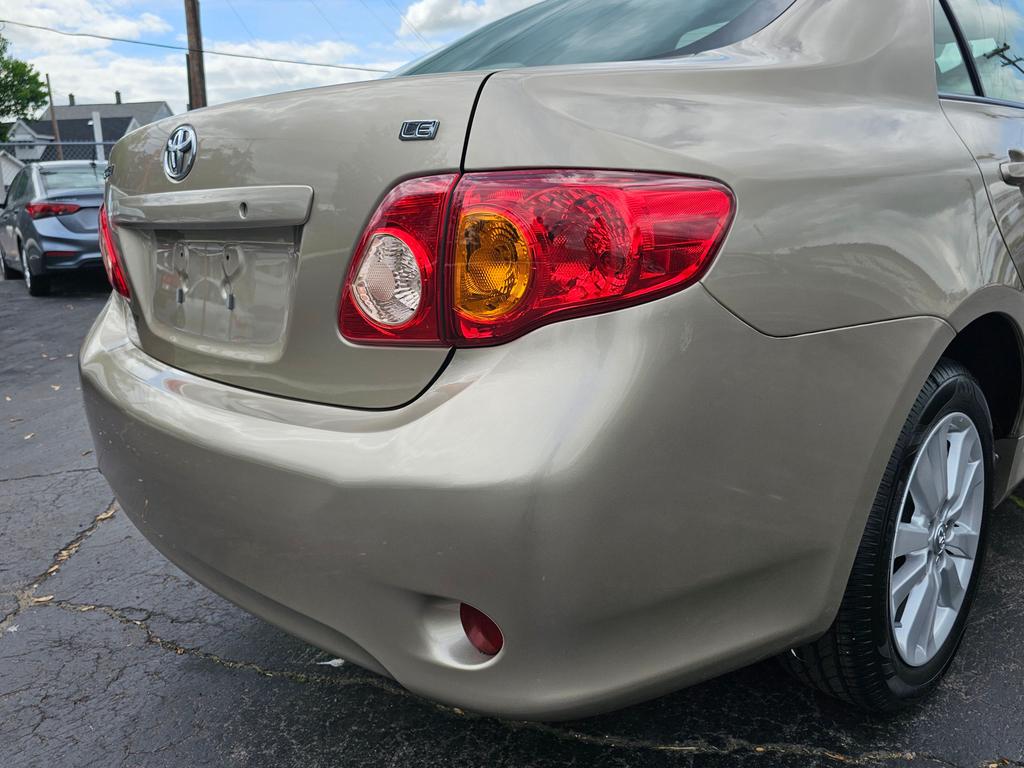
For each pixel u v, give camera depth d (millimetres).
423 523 1159
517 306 1165
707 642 1303
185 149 1604
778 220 1257
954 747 1663
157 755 1782
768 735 1715
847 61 1563
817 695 1829
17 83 53312
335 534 1234
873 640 1552
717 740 1707
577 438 1114
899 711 1751
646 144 1205
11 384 5176
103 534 2926
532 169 1178
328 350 1330
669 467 1169
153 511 1557
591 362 1140
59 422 4332
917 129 1575
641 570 1188
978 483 1801
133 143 1843
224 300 1558
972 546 1812
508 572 1133
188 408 1492
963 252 1539
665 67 1379
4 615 2385
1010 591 2178
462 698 1233
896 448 1494
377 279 1256
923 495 1613
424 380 1236
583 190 1158
